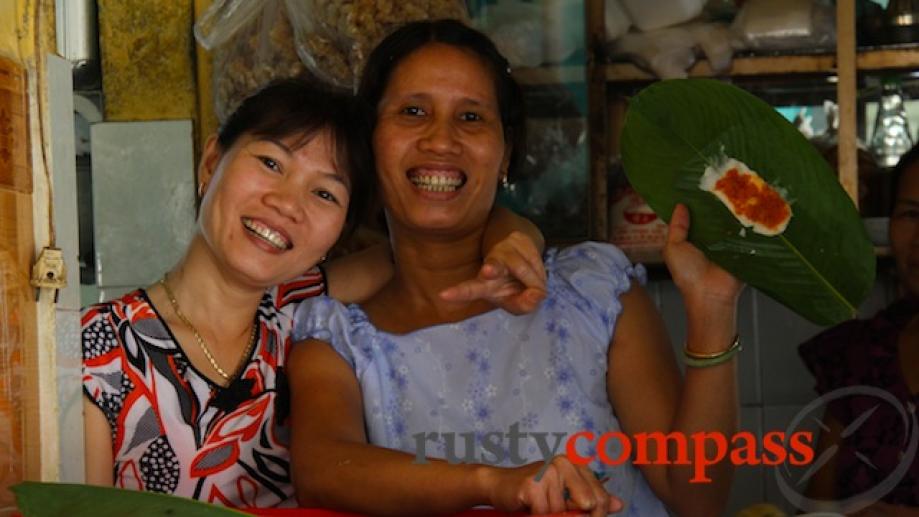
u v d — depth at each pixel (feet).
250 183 5.14
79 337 4.13
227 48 7.25
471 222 5.62
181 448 5.32
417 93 5.50
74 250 4.09
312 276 5.96
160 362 5.31
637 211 8.50
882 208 8.49
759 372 9.21
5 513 3.62
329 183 5.23
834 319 4.37
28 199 3.87
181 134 7.92
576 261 5.69
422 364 5.49
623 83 8.45
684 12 8.32
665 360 5.51
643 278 5.80
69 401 4.08
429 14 6.74
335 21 6.69
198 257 5.40
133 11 7.95
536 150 8.16
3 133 3.76
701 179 4.33
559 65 8.13
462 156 5.49
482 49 5.69
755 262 4.38
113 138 7.95
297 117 5.16
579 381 5.41
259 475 5.48
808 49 8.27
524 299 4.91
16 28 3.83
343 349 5.50
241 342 5.50
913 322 7.45
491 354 5.49
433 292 5.73
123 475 5.29
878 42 8.32
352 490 4.68
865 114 8.73
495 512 4.20
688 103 4.24
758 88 8.65
